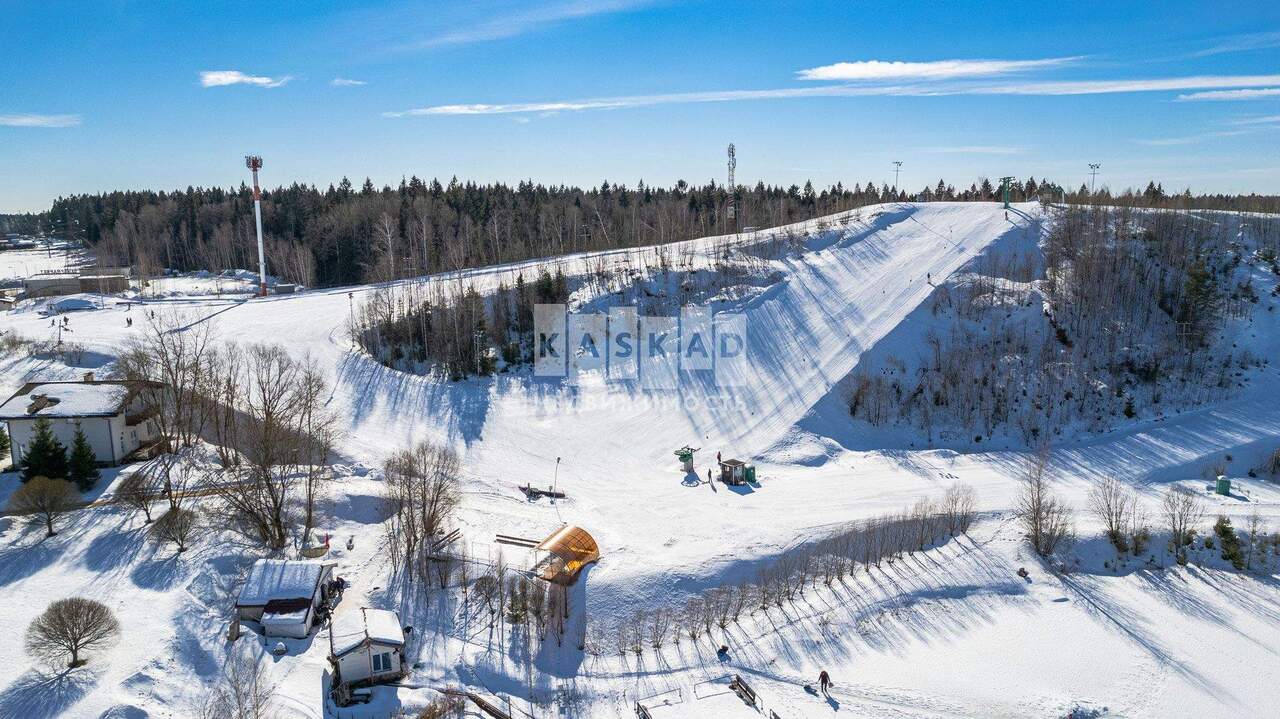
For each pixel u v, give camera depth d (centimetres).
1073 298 10238
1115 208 12500
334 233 16462
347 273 16462
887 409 8925
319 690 4678
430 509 6159
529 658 5156
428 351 10388
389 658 4834
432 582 5738
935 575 6106
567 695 4888
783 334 10406
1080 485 7519
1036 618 5716
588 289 11800
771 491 7381
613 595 5669
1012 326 10025
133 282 16550
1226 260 10900
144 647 4644
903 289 11088
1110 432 8525
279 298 13288
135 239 19150
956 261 11638
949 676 5109
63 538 5728
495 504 6950
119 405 6994
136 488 6362
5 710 4031
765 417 8800
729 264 12375
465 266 14750
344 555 6066
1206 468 7794
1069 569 6256
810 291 11469
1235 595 5969
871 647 5388
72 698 4169
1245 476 7669
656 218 17862
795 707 4803
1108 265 10531
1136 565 6338
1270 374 9188
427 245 15338
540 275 11781
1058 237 11762
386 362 10125
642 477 7756
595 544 6128
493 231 16338
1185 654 5347
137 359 8006
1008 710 4812
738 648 5344
